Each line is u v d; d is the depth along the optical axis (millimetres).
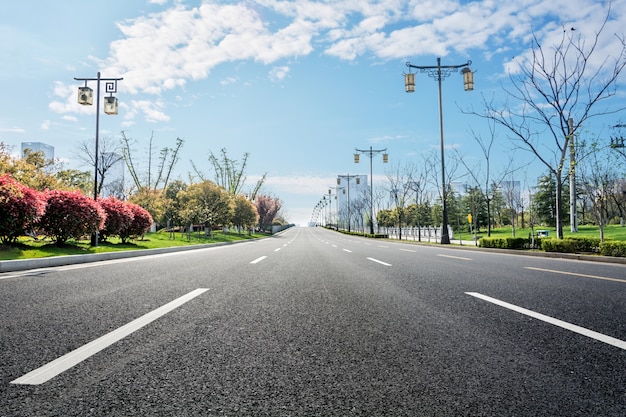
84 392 2096
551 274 7477
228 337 3172
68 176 36531
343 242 32000
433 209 63125
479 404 1967
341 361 2600
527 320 3691
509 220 59719
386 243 29078
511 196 30625
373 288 5793
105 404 1955
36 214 12477
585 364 2510
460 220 60375
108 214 18734
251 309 4281
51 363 2533
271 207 78938
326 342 3031
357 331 3357
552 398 2029
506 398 2031
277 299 4891
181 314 4020
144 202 39094
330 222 139000
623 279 6664
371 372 2400
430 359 2625
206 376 2336
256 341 3059
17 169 20062
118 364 2527
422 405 1958
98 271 8359
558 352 2744
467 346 2898
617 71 14789
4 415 1823
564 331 3291
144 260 11758
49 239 18141
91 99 16906
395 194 45125
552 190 50250
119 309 4254
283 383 2236
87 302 4660
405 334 3246
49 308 4301
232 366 2506
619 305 4375
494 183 30359
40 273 8000
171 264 10141
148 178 47875
